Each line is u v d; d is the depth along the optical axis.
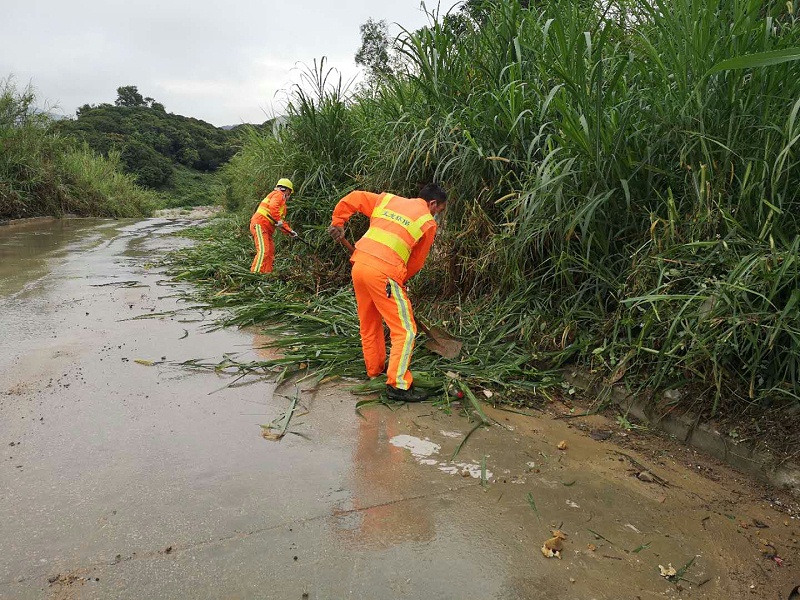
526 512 2.35
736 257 2.99
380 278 3.46
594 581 1.95
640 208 3.73
